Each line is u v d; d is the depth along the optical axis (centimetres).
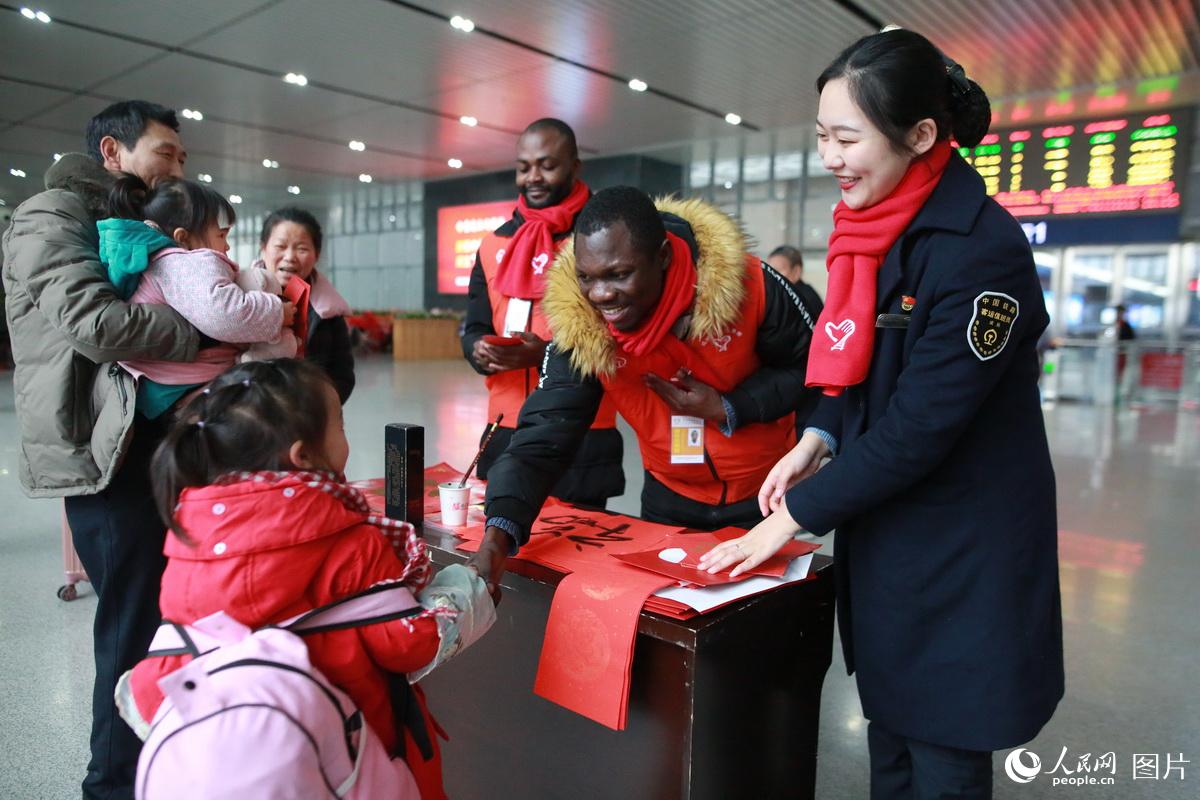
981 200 102
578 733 126
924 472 102
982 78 706
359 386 901
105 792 154
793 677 131
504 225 223
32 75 792
